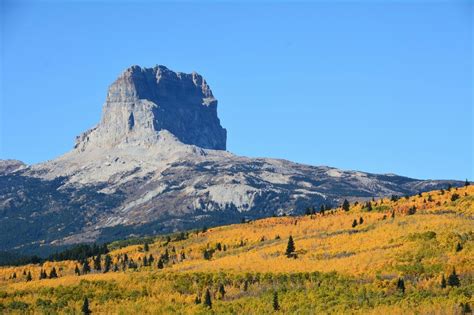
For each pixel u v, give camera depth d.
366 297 139.62
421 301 132.25
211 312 140.88
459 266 151.38
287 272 167.88
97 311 150.38
